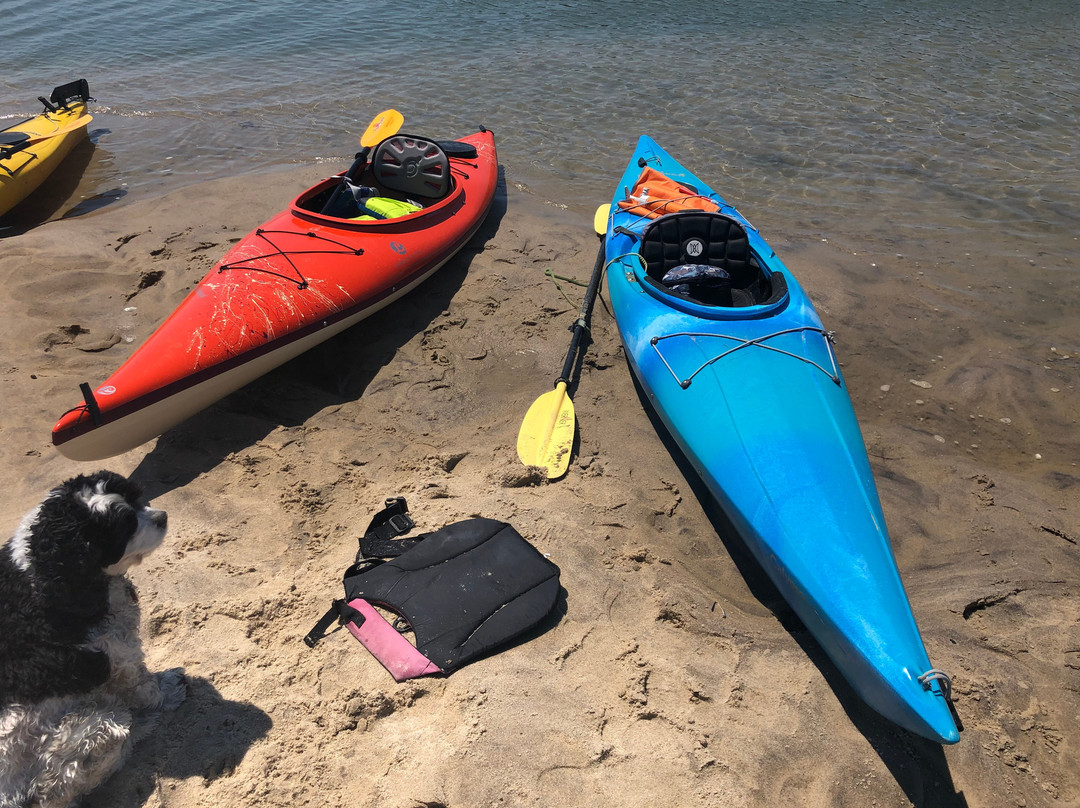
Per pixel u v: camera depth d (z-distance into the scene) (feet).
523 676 6.46
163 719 6.03
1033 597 7.38
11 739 4.90
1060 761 6.09
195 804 5.57
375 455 8.95
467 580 7.09
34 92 20.94
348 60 23.07
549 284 12.59
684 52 22.90
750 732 6.18
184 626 6.74
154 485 8.34
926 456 9.17
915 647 6.10
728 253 10.80
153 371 8.63
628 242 11.54
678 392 8.84
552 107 19.38
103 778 5.55
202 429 9.27
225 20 27.07
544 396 9.48
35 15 27.84
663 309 9.79
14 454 8.63
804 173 15.97
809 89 19.99
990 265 13.03
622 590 7.29
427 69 22.15
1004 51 22.38
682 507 8.44
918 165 16.16
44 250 12.84
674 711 6.29
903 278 12.71
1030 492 8.63
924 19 25.48
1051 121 17.88
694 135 17.58
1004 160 16.28
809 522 7.06
